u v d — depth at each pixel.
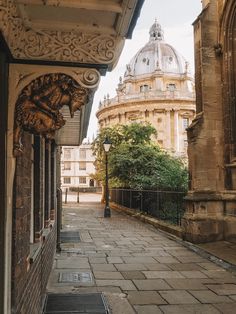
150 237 12.67
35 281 4.14
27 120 2.38
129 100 60.94
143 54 72.88
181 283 6.79
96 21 2.37
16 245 2.67
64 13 2.27
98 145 30.17
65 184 81.12
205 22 12.31
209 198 11.26
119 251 9.95
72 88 2.45
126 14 2.22
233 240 10.85
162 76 68.38
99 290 6.19
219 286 6.61
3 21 1.99
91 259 8.81
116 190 28.77
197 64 12.58
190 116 60.84
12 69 2.38
